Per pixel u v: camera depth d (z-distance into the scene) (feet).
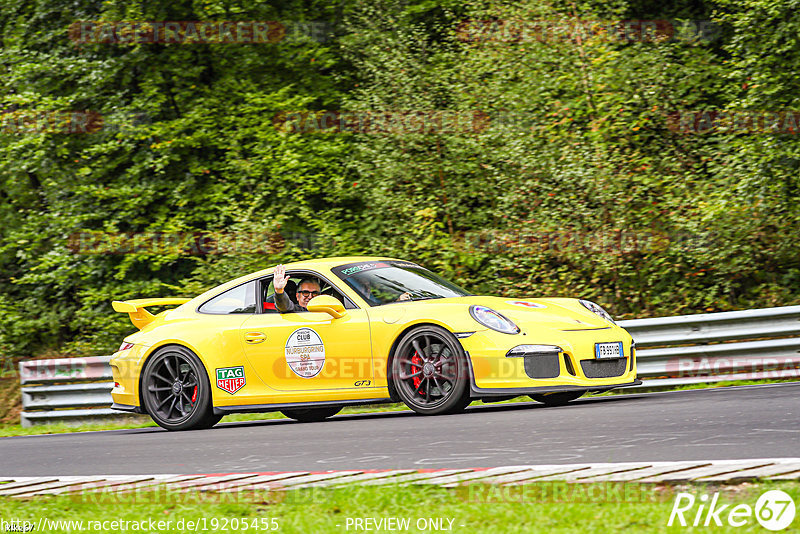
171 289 126.82
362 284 67.05
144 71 132.77
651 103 108.37
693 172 108.47
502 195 112.37
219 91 131.03
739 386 74.74
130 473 48.16
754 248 104.47
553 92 113.91
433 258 111.04
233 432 63.98
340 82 138.72
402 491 37.42
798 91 104.12
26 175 131.13
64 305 130.52
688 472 37.91
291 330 65.77
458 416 60.13
